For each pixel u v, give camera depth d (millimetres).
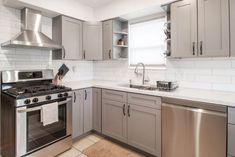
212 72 2127
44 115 1978
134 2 2588
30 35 2312
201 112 1639
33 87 2340
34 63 2670
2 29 2309
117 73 3238
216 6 1773
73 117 2510
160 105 1951
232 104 1458
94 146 2463
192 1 1936
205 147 1638
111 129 2539
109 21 2979
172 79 2496
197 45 1914
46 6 2457
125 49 3121
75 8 2889
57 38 2803
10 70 2311
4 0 2225
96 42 3090
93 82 3080
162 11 2605
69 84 2812
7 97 1946
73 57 2893
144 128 2123
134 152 2297
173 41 2105
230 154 1498
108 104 2566
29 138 1885
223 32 1737
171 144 1878
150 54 2875
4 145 2090
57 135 2193
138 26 3002
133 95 2217
